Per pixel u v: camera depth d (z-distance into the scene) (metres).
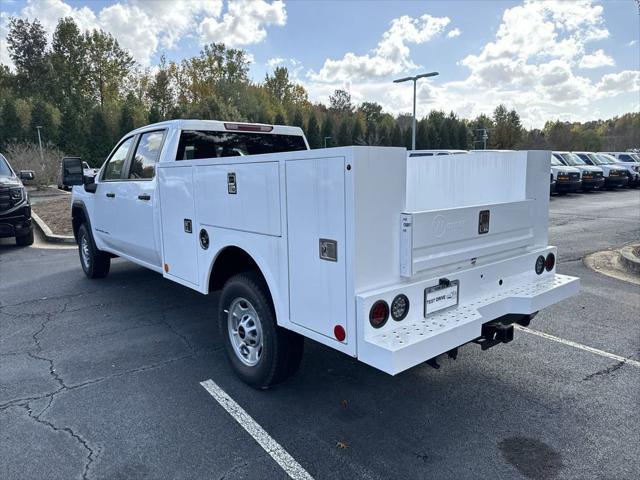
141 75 72.12
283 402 3.44
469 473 2.64
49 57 68.00
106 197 5.93
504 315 3.25
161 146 4.89
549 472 2.65
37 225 12.97
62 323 5.17
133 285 6.71
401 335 2.58
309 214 2.75
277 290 3.12
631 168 24.08
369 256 2.56
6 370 4.00
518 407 3.33
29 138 47.09
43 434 3.05
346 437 2.99
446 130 73.00
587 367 3.95
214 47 74.31
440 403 3.40
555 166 20.41
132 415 3.27
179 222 4.24
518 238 3.49
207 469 2.69
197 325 5.09
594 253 8.64
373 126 72.38
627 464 2.71
